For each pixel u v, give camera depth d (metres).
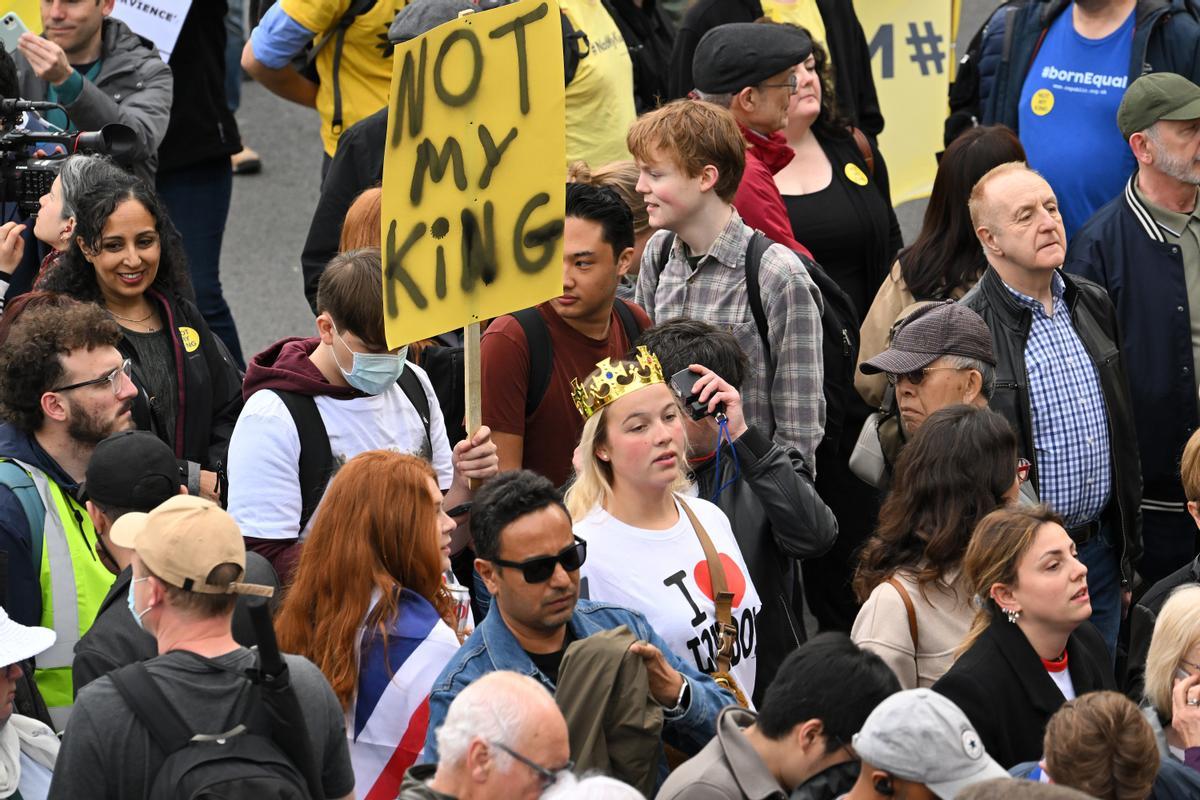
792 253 20.34
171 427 19.80
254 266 37.28
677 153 19.94
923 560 16.19
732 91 23.31
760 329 20.17
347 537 14.72
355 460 15.09
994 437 16.11
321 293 17.34
